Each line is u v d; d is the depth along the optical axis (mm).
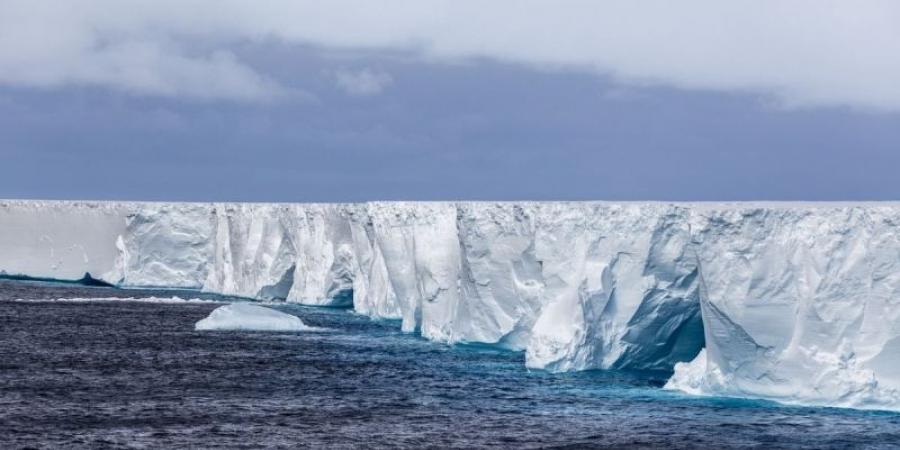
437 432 64562
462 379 85188
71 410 71750
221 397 77812
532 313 93750
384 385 83062
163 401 75812
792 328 67312
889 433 60812
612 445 60188
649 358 85000
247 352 104062
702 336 84250
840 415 65812
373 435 63844
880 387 65125
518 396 76750
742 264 67875
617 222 82000
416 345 109375
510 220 93188
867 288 64562
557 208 85938
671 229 81125
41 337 116062
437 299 111875
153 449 59844
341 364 95125
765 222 67562
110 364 95312
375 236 125750
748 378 69938
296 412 71562
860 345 65312
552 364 84812
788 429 62562
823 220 65812
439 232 111875
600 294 81938
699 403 72062
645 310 82250
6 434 63469
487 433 64125
